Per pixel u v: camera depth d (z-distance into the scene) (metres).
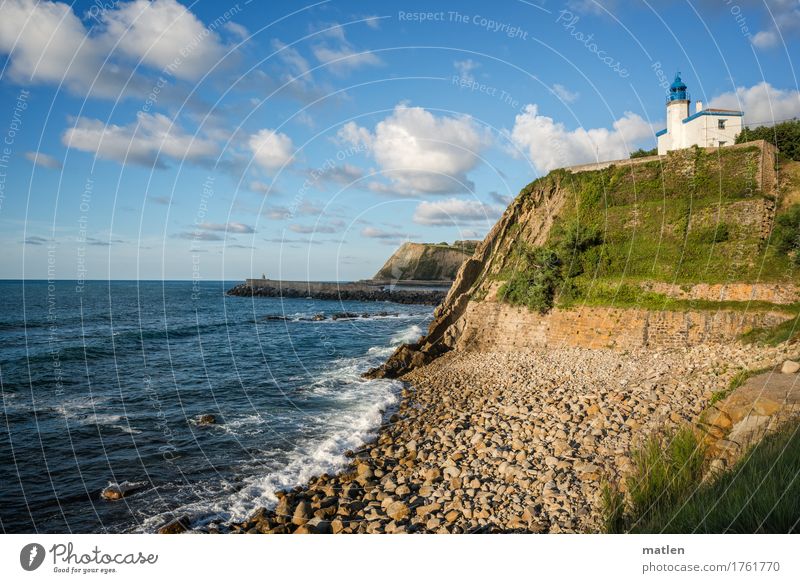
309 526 11.43
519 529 10.41
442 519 11.33
